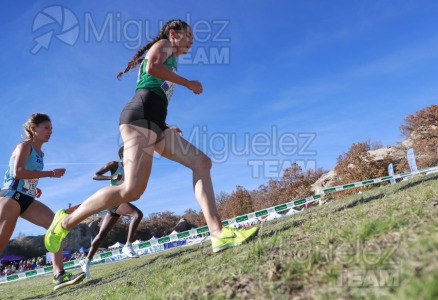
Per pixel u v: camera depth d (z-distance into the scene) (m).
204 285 1.91
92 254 5.59
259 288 1.63
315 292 1.43
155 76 2.96
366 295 1.26
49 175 4.56
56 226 3.23
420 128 38.16
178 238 9.01
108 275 5.60
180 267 3.01
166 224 71.50
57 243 3.28
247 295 1.60
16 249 58.94
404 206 2.70
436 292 1.09
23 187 4.63
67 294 4.27
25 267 37.88
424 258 1.36
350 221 2.59
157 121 3.01
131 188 2.92
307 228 2.95
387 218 2.15
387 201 3.37
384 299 1.18
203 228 9.01
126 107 3.00
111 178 5.41
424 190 3.27
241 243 3.11
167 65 3.15
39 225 4.77
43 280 9.44
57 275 5.06
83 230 56.97
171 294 1.95
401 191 4.32
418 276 1.24
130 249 6.57
